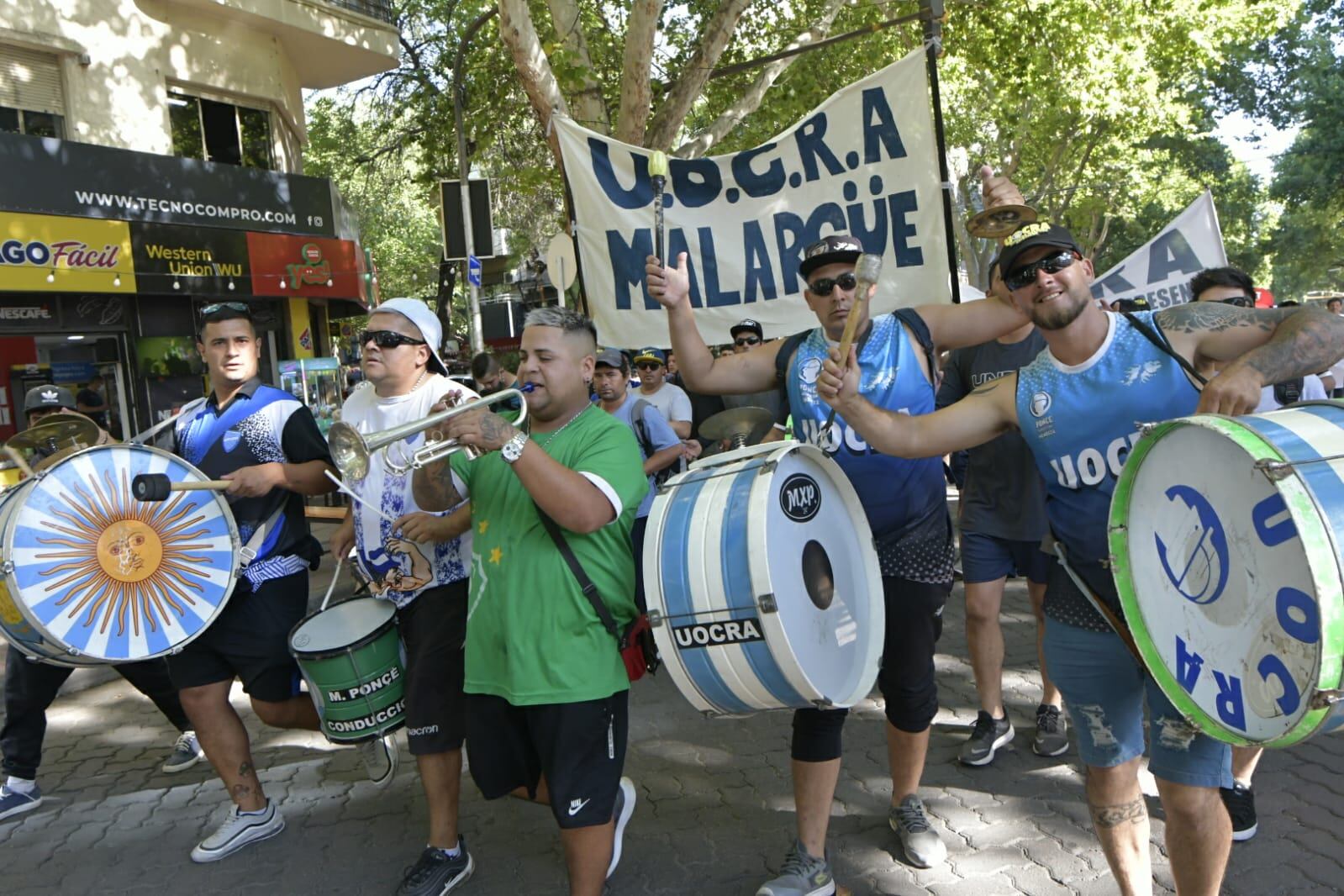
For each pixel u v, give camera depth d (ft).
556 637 8.97
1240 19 64.44
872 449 10.02
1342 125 107.86
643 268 16.99
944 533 10.53
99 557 10.57
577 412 9.62
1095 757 8.66
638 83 38.06
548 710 9.03
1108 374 8.04
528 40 34.45
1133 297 24.35
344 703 10.81
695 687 8.77
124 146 38.34
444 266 64.59
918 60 15.40
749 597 8.20
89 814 13.35
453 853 10.77
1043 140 81.20
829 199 16.11
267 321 44.27
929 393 10.34
